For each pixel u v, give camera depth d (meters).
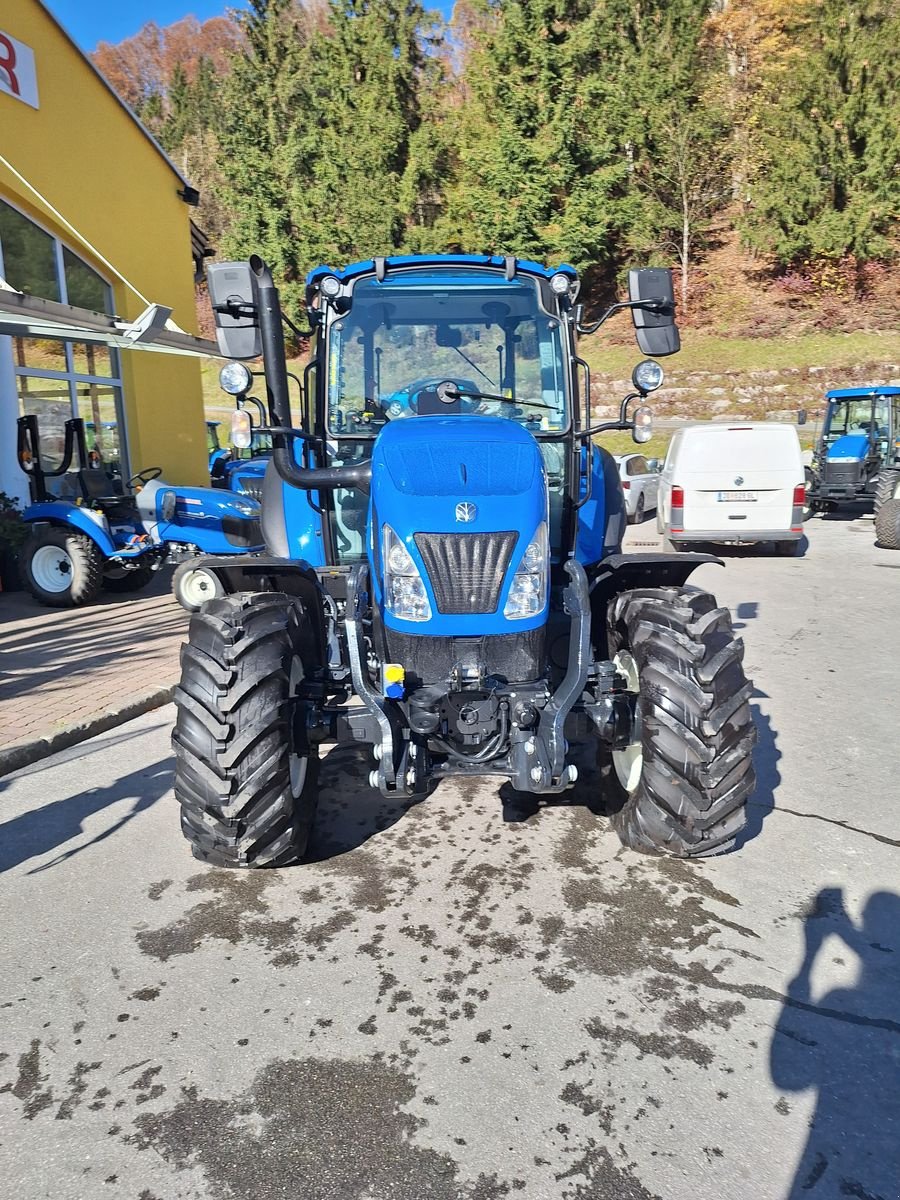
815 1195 2.13
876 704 5.89
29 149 11.10
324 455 4.43
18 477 10.85
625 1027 2.72
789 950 3.12
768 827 4.09
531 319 4.45
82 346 12.34
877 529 12.62
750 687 3.49
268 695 3.34
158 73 66.19
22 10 10.86
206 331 37.00
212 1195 2.16
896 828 4.07
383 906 3.43
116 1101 2.46
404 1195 2.15
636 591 3.82
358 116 35.62
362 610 3.67
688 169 35.00
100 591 9.35
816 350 31.48
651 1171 2.20
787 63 34.94
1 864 3.79
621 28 34.44
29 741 4.95
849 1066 2.55
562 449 4.53
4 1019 2.80
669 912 3.36
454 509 3.39
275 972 3.03
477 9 34.91
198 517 9.04
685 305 35.22
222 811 3.30
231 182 39.75
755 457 11.63
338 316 4.35
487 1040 2.67
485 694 3.37
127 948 3.17
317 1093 2.47
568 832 4.05
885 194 32.84
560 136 32.34
